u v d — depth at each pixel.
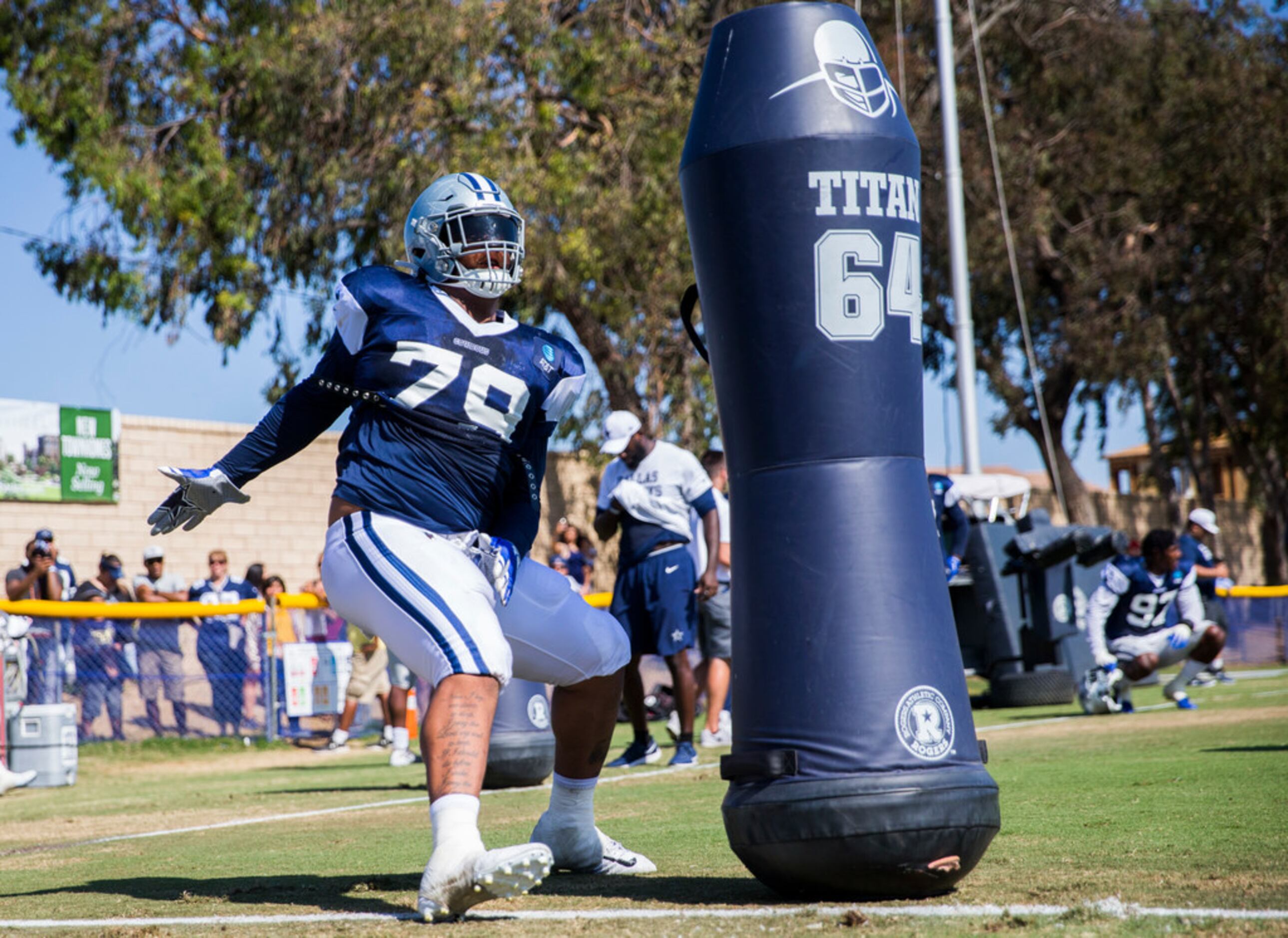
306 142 30.31
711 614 15.25
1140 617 16.42
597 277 29.55
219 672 19.22
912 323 5.40
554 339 5.60
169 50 31.47
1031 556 19.64
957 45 41.03
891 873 4.90
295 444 5.51
